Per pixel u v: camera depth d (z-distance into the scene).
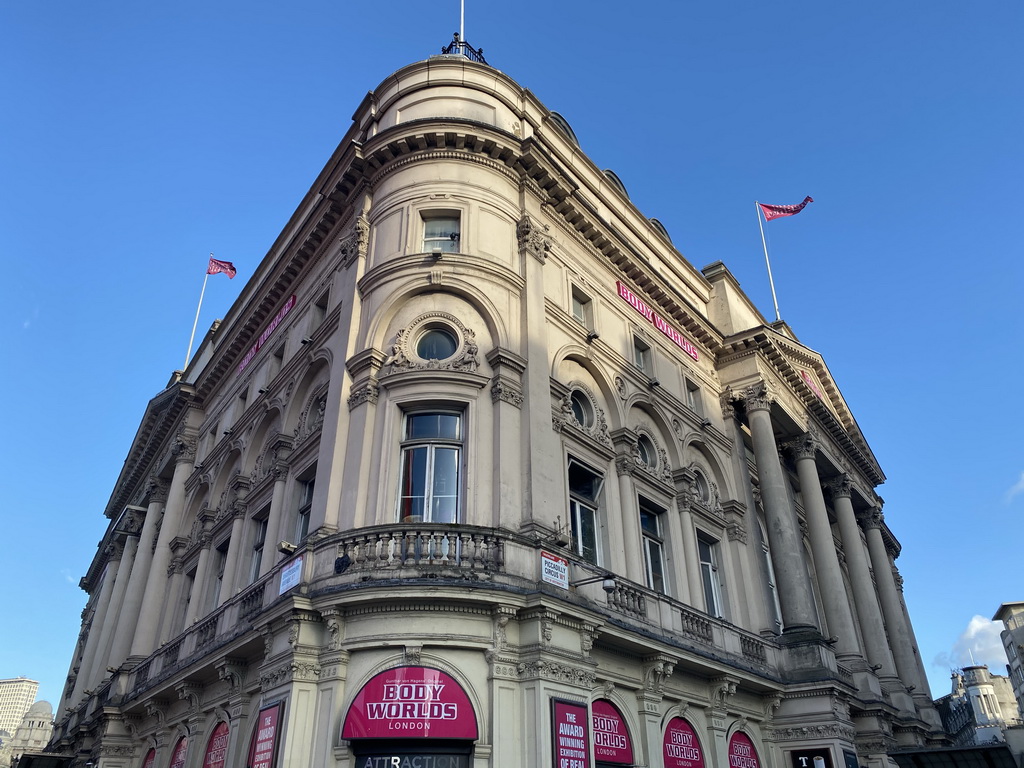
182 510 29.14
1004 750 19.47
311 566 15.05
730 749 19.08
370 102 22.97
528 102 23.75
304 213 26.73
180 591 26.58
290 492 20.86
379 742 12.80
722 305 30.17
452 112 21.30
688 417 24.84
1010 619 93.31
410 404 17.09
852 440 37.69
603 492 19.61
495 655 13.48
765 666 21.33
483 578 14.07
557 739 13.05
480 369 17.44
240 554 22.59
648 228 27.78
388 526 14.50
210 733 18.55
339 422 17.28
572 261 22.16
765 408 27.00
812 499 28.73
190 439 30.97
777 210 35.25
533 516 15.79
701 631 19.23
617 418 21.05
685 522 22.12
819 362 35.06
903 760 20.88
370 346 17.86
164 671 21.62
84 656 36.97
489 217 19.64
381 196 20.50
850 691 22.02
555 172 21.28
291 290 25.69
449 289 18.38
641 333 24.28
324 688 13.45
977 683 88.19
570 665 14.05
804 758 20.23
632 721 16.23
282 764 12.67
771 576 26.11
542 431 17.25
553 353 19.69
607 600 16.61
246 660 17.27
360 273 19.62
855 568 31.92
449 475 16.47
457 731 12.75
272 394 24.19
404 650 13.38
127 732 24.02
